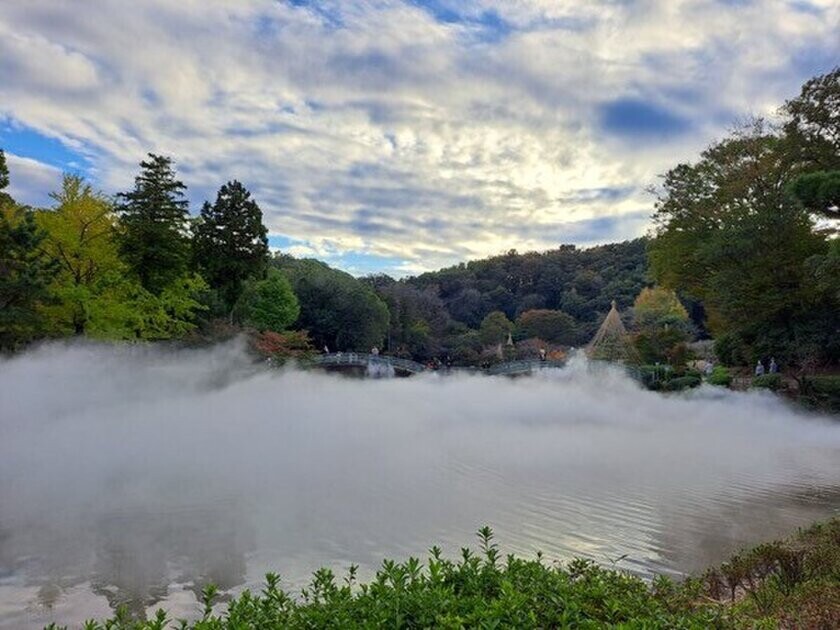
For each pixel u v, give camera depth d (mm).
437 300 99562
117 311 28562
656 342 46844
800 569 7172
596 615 4109
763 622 4461
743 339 38250
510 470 16656
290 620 4012
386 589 4262
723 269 36031
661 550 10781
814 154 31906
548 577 4547
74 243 28625
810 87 31531
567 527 11898
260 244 46250
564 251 127688
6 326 23469
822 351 33969
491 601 3996
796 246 33375
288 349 44969
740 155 36938
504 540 11102
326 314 70188
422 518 12211
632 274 103188
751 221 33656
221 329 39094
